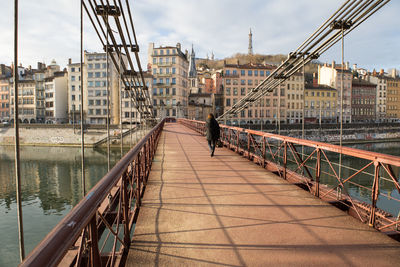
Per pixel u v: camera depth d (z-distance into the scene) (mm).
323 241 2926
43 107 68875
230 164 7754
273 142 31672
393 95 81688
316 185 4551
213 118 9102
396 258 2582
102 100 60219
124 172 2686
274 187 5195
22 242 2094
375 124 63219
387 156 2934
